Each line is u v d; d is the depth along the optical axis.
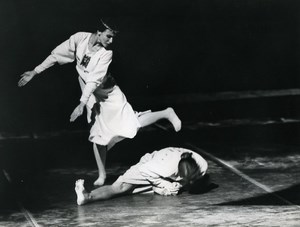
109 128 11.43
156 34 23.64
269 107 18.77
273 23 24.53
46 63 11.49
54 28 23.55
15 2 23.34
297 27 24.56
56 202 10.78
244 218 9.65
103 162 11.70
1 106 18.67
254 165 12.82
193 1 24.30
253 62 23.22
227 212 9.97
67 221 9.76
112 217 9.86
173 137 15.52
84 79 11.23
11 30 23.16
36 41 23.14
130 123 11.41
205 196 10.85
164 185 10.80
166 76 21.95
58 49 11.40
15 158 13.94
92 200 10.63
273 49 23.89
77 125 16.95
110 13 23.86
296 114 17.92
